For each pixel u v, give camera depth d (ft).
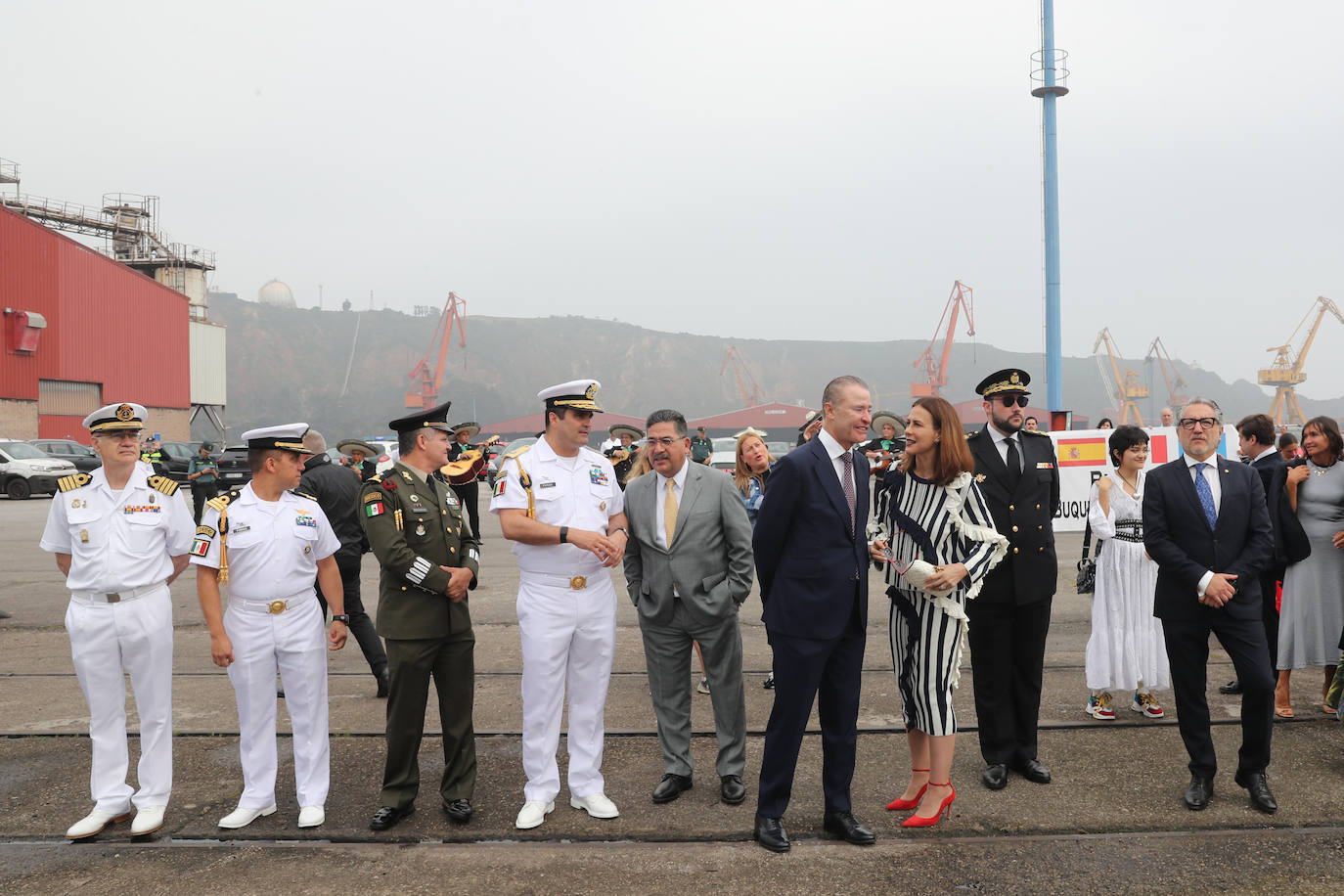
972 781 14.80
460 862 12.07
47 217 157.48
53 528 13.42
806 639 12.53
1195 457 14.12
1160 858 12.01
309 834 13.00
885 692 19.66
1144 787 14.43
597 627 13.80
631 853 12.30
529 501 13.47
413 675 13.23
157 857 12.34
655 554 14.35
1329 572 17.65
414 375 458.09
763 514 12.84
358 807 13.97
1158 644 17.72
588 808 13.58
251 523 13.35
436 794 14.49
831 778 12.91
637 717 18.15
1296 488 18.01
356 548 19.58
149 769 13.17
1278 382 355.97
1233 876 11.46
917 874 11.62
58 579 35.24
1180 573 13.74
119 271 133.80
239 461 83.56
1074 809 13.64
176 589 33.06
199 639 25.03
